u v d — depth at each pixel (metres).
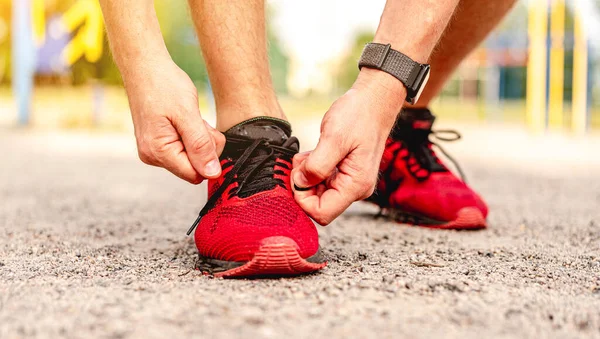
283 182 1.14
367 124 1.02
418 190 1.68
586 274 1.15
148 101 1.03
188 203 2.25
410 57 1.05
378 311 0.88
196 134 1.02
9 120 7.33
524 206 2.19
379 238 1.50
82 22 6.62
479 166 3.78
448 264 1.21
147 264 1.19
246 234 1.05
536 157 4.43
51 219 1.82
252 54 1.19
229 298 0.92
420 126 1.70
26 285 1.01
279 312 0.86
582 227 1.73
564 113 12.21
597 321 0.87
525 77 17.59
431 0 1.05
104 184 2.80
